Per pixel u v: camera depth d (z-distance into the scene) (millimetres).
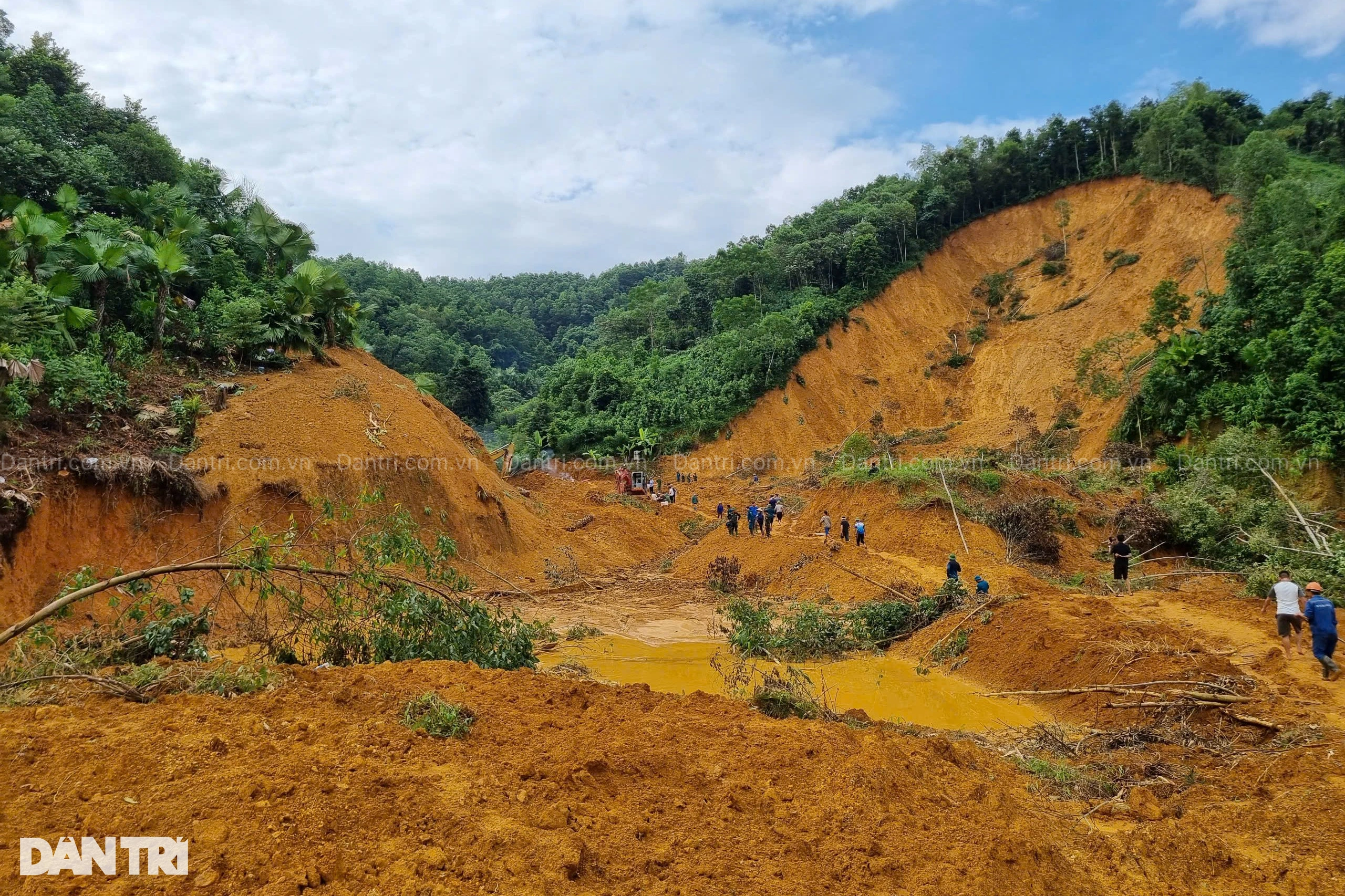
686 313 74000
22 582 12484
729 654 14555
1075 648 11883
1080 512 23188
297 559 8828
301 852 3680
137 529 14633
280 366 24281
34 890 3117
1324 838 5672
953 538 21062
